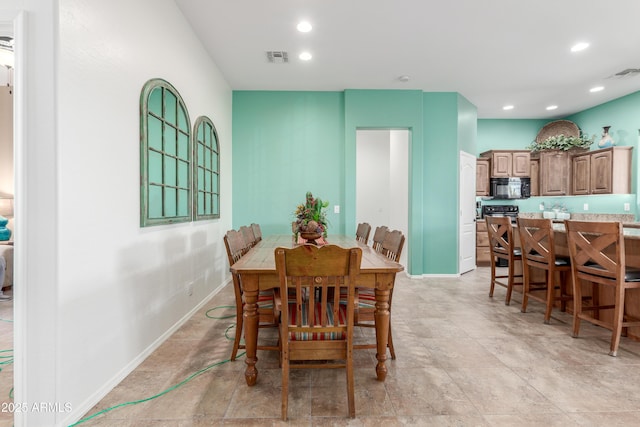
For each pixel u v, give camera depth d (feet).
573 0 8.24
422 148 14.69
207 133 10.91
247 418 4.88
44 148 4.42
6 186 13.83
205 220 10.73
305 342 5.00
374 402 5.28
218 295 11.71
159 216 7.41
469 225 16.62
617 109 15.79
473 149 16.75
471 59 11.61
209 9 8.68
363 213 21.88
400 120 14.48
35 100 4.41
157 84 7.22
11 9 4.35
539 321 9.10
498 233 11.03
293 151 14.69
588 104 16.75
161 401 5.29
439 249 15.01
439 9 8.68
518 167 18.22
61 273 4.53
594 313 8.80
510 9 8.66
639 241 7.79
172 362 6.62
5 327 8.50
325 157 14.71
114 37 5.76
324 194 14.71
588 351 7.15
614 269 6.95
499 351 7.16
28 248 4.40
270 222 14.69
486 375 6.13
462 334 8.14
